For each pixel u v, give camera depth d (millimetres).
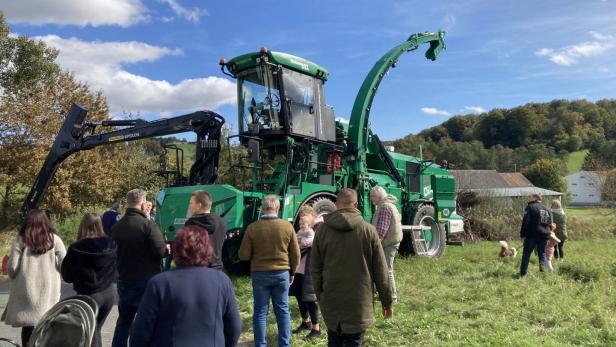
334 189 11219
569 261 10953
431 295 8312
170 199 9680
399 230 7473
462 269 10906
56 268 5102
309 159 11086
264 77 10734
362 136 12391
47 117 18641
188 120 10711
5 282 10328
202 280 3111
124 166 22406
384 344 5867
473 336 5973
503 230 20250
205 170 10594
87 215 4871
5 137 17844
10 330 6762
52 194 17969
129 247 5191
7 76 24500
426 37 14414
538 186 71750
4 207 18672
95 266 4680
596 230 22047
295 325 6734
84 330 3938
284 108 10562
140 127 11094
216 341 3076
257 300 5453
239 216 9336
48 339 3959
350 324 4137
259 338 5387
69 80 20688
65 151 11305
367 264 4242
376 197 7453
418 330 6281
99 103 21125
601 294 8039
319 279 4391
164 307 3002
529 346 5488
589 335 5973
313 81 11406
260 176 10805
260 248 5449
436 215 14219
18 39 24688
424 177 14398
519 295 8172
